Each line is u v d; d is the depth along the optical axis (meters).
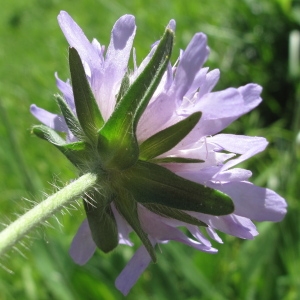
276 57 0.14
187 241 0.05
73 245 0.05
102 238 0.05
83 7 0.21
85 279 0.09
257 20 0.14
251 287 0.09
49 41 0.20
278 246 0.09
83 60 0.05
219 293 0.09
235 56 0.14
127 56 0.05
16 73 0.17
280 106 0.13
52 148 0.12
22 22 0.23
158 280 0.09
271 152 0.12
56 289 0.09
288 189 0.10
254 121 0.13
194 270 0.09
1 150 0.12
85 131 0.05
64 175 0.12
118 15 0.18
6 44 0.21
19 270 0.10
